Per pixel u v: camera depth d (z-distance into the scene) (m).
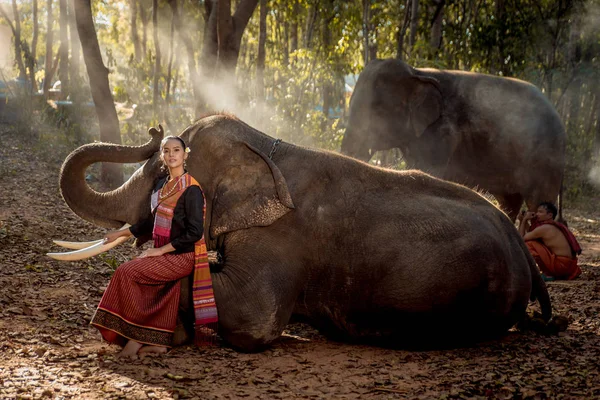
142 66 17.66
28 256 7.64
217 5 12.42
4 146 15.52
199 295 4.88
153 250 4.84
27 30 35.44
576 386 4.48
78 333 5.35
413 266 5.09
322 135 15.34
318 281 5.25
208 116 5.68
